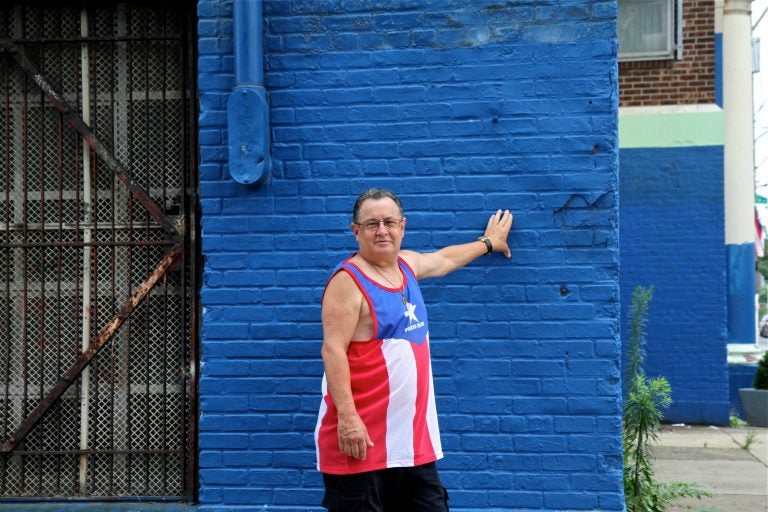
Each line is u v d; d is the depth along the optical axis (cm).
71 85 463
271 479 430
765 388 998
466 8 427
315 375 431
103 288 460
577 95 421
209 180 434
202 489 433
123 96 461
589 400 420
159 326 457
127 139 459
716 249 959
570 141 421
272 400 431
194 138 453
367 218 332
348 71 432
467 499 425
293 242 432
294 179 432
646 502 494
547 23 423
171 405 456
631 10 977
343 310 324
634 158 971
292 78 433
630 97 975
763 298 3784
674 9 970
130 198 454
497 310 425
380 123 430
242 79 422
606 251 420
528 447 423
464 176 427
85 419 458
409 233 428
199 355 451
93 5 461
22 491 457
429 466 337
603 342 419
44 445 459
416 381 330
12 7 462
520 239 424
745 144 1033
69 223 459
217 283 432
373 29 431
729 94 1023
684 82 968
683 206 963
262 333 432
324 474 335
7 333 462
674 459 767
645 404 487
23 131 458
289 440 430
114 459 456
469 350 426
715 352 960
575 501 420
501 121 425
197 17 441
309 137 432
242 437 432
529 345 423
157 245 454
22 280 461
